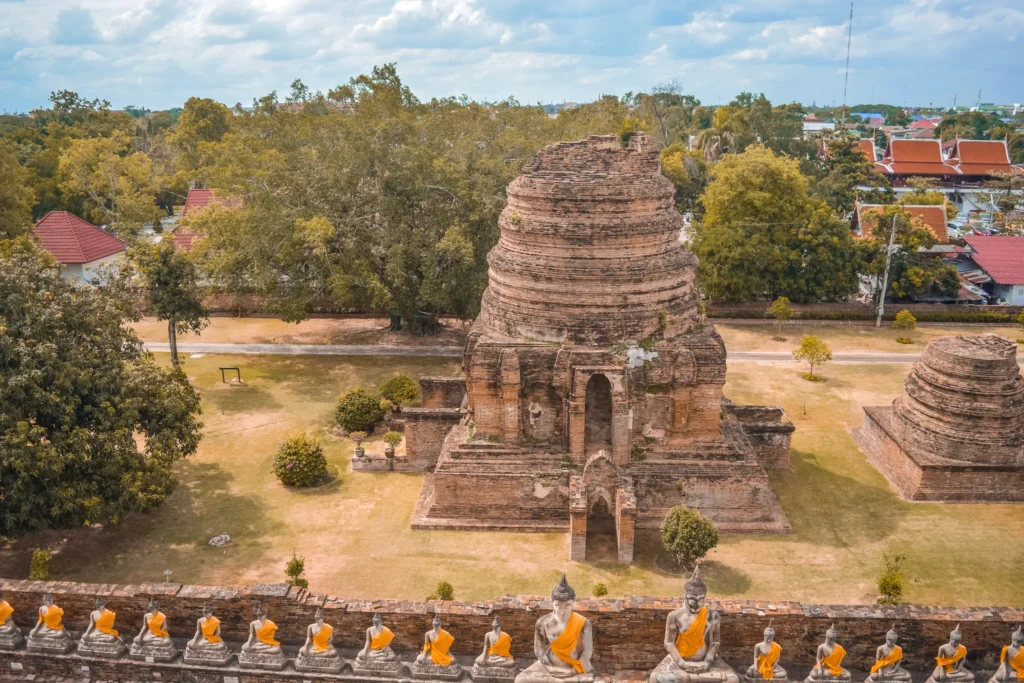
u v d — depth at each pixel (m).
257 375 58.81
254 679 23.92
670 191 39.78
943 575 35.44
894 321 70.81
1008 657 22.28
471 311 59.38
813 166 112.50
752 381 58.34
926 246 73.81
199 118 127.62
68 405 35.34
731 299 72.69
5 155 78.75
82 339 38.62
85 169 103.75
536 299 38.47
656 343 38.47
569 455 38.88
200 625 24.11
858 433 49.31
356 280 59.72
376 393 55.22
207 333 67.94
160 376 41.34
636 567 35.97
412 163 59.97
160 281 56.44
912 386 44.66
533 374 38.44
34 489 33.78
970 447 41.69
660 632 24.16
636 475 38.47
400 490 42.78
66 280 41.59
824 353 57.56
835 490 42.78
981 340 44.66
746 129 120.88
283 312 60.44
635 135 42.09
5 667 24.83
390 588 34.44
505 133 71.19
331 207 61.03
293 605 25.09
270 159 62.47
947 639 23.61
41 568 32.34
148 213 87.50
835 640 22.83
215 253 61.66
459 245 56.00
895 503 41.44
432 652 23.31
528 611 24.39
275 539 38.06
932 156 131.75
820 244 72.62
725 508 38.91
